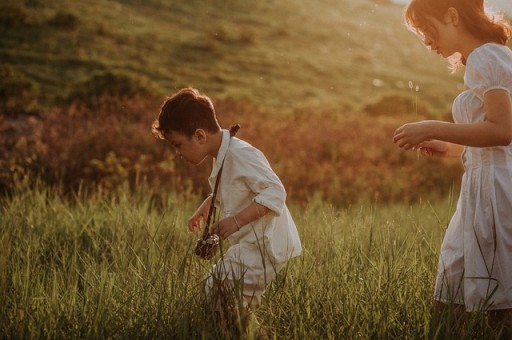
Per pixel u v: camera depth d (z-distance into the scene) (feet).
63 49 103.55
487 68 9.11
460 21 9.53
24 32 108.58
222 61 120.37
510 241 9.20
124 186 27.32
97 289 10.44
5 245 11.64
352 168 42.83
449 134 9.05
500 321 9.38
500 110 8.96
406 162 45.75
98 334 9.11
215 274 9.89
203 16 153.58
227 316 9.48
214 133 10.25
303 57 135.64
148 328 9.40
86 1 141.28
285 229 10.39
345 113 67.97
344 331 9.21
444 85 132.67
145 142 36.70
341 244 12.85
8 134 38.01
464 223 9.63
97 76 60.23
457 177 43.86
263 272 10.01
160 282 10.41
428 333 8.85
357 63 140.56
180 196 27.48
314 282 10.57
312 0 197.88
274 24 159.63
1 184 28.37
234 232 9.90
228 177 10.18
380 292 10.16
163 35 129.70
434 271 11.42
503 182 9.25
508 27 9.56
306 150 44.98
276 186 9.93
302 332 9.18
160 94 60.23
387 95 74.74
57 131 37.88
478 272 9.31
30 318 9.65
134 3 149.59
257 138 45.32
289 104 97.25
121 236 15.24
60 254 14.62
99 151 34.58
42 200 21.16
